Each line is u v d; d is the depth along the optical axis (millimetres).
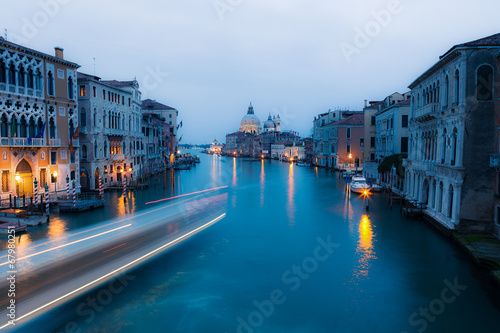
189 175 72312
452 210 22156
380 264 17797
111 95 44750
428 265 17594
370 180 49219
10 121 28109
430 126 26953
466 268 17203
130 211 30922
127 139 49656
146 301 14070
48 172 31984
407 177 33875
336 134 76438
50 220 26828
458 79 21906
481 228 21281
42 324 12352
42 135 31172
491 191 21062
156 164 70812
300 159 122438
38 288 14977
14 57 28359
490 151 21000
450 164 22625
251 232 23953
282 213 30578
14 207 26750
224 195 42031
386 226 25250
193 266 17625
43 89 31406
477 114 20984
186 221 27203
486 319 12820
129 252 19547
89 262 17922
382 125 49625
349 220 27422
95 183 40750
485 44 20578
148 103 94562
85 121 39312
